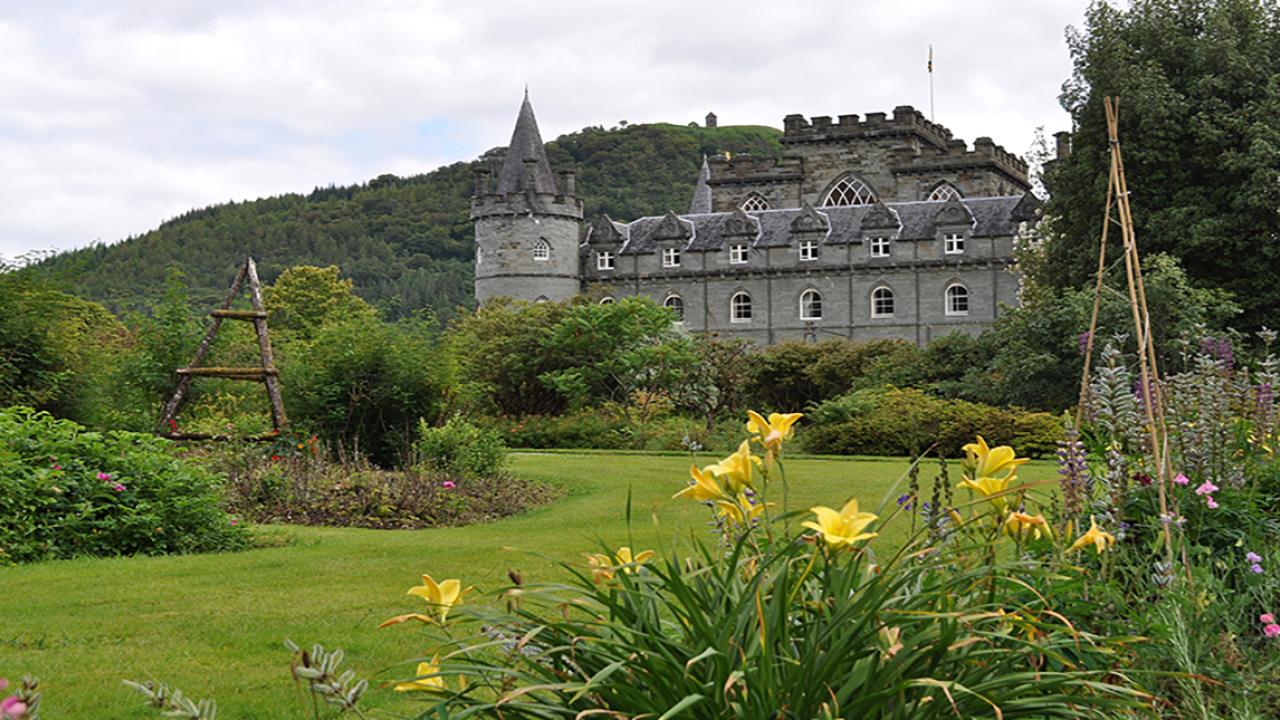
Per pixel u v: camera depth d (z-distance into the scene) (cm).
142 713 646
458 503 1611
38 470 1149
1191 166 3781
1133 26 3953
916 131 7881
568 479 2011
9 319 1662
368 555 1190
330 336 2003
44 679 700
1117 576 570
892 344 4456
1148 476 597
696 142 18262
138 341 2081
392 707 645
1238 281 3672
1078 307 3091
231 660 757
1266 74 3788
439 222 13600
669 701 339
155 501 1223
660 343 3778
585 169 17638
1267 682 466
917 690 348
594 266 7438
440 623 379
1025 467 2123
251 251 12650
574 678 371
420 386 1981
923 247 6806
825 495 1680
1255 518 607
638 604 377
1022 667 417
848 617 348
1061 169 3975
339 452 1853
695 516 1523
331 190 15438
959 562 422
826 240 6969
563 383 3588
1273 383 727
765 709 326
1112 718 400
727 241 7150
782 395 4562
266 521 1466
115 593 962
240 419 1888
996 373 3566
